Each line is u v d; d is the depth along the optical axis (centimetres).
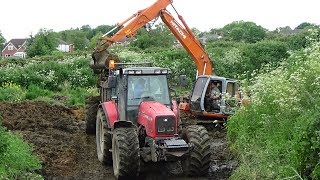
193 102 1378
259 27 5344
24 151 1003
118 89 1060
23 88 2330
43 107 1745
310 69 983
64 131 1412
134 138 928
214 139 1251
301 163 760
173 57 3023
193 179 950
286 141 907
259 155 918
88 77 2542
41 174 973
